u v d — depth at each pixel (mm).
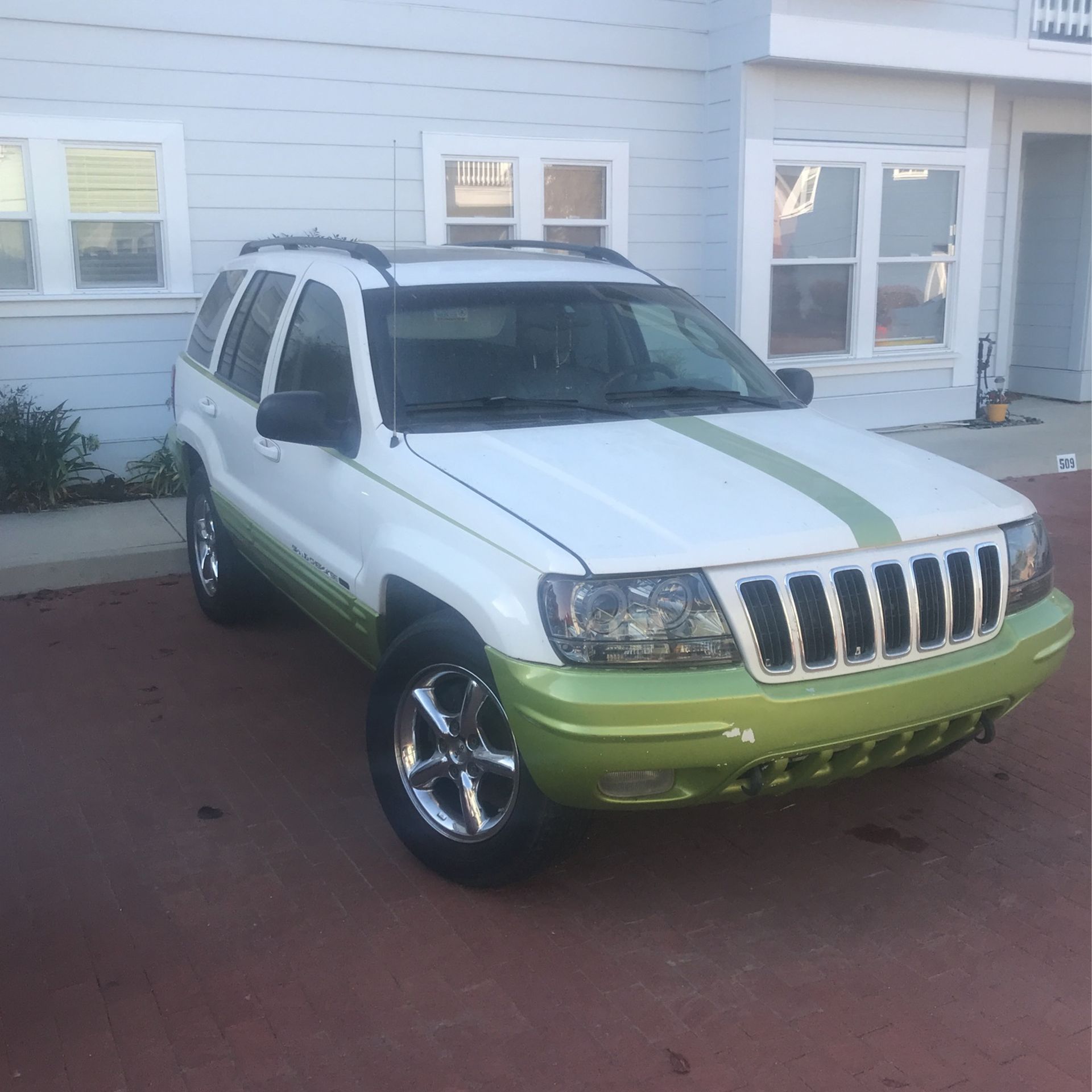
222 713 5184
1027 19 11125
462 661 3494
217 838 4082
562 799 3281
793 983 3279
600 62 10117
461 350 4367
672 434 4055
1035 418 12422
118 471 9094
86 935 3494
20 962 3363
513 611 3209
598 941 3475
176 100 8703
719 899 3711
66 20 8266
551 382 4379
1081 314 13188
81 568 7121
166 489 8828
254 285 5637
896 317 11742
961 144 11500
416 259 4945
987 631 3600
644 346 4734
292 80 9039
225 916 3596
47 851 3982
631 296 4977
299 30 8969
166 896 3711
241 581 5996
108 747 4828
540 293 4715
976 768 4664
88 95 8453
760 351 10875
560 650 3148
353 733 4973
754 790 3260
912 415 11953
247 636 6184
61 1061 2951
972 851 4008
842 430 4363
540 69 9906
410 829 3838
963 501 3672
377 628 3975
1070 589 7059
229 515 5504
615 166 10406
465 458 3785
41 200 8469
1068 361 13445
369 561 3898
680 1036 3053
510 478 3607
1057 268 13391
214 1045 3010
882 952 3422
